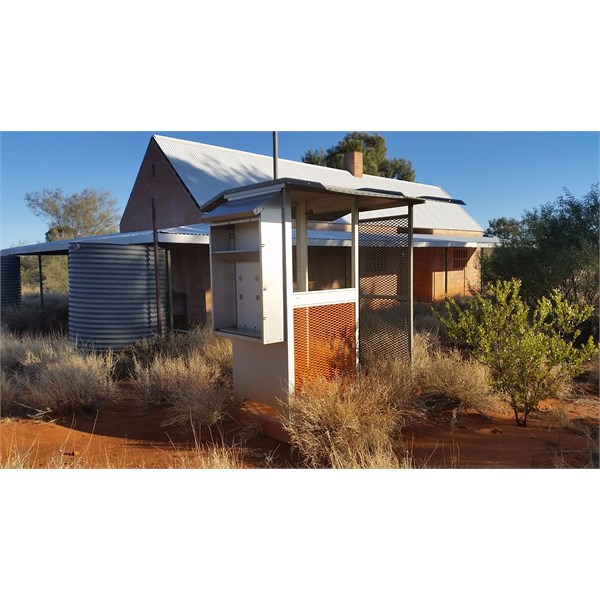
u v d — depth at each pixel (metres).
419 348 8.13
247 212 5.50
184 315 14.86
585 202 12.91
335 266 18.14
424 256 21.39
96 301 10.62
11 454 5.27
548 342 6.05
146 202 20.44
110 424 6.38
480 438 5.59
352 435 5.03
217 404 6.19
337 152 39.91
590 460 4.81
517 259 12.72
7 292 16.98
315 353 6.11
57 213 37.78
